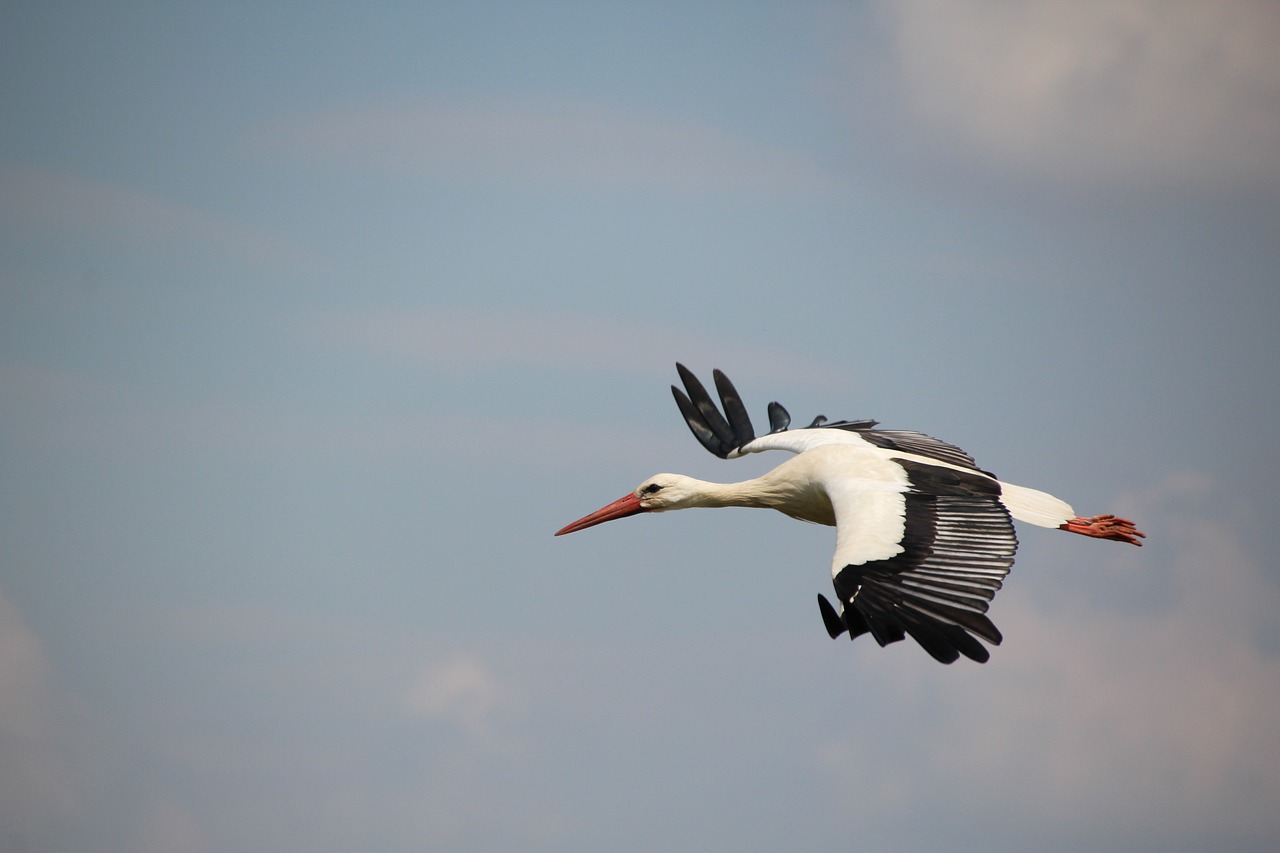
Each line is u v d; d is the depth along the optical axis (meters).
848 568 13.53
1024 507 17.17
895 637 12.74
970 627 12.70
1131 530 16.92
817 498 17.14
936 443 18.09
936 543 13.86
